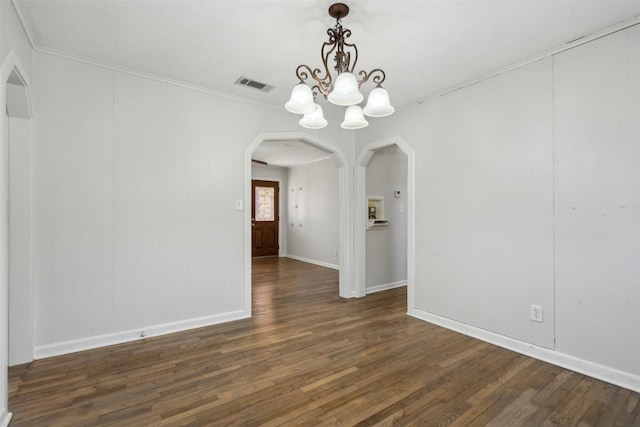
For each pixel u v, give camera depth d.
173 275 3.06
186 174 3.13
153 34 2.27
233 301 3.41
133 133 2.86
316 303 4.05
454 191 3.14
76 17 2.06
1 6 1.67
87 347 2.65
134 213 2.87
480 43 2.35
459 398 1.96
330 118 4.05
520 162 2.64
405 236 5.16
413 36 2.27
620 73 2.12
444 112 3.24
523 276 2.62
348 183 4.34
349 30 2.05
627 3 1.90
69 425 1.70
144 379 2.17
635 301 2.06
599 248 2.21
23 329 2.38
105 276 2.74
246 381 2.15
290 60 2.65
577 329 2.31
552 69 2.45
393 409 1.85
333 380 2.17
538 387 2.09
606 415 1.80
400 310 3.77
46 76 2.49
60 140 2.55
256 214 8.10
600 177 2.21
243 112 3.47
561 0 1.87
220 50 2.49
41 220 2.48
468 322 3.02
